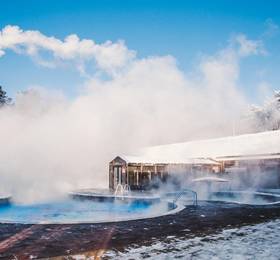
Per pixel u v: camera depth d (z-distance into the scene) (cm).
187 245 795
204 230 984
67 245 795
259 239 862
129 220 1159
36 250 750
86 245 795
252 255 706
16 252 734
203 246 786
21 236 888
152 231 965
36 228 994
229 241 838
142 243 817
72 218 1756
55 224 1066
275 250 747
